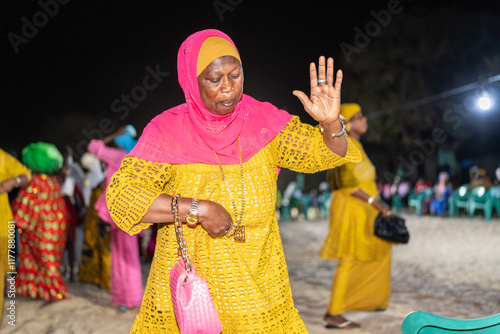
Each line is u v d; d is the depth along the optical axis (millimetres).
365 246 4887
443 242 11180
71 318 5574
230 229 2174
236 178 2221
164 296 2266
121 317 5617
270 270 2283
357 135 4895
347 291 4957
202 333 2090
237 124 2221
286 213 20891
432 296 6258
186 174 2227
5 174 4922
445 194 18531
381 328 4918
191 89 2172
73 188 8336
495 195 15820
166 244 2258
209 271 2211
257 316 2203
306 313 5609
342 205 4941
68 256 7992
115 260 5875
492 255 9242
